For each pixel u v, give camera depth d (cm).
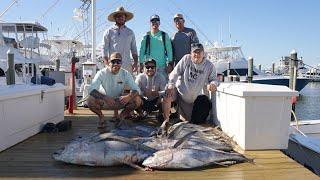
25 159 466
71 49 2473
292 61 1077
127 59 778
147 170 421
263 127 500
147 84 720
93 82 634
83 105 992
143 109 728
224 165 438
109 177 399
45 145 541
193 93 662
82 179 392
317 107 2592
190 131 503
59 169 425
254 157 472
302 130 819
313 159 566
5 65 1516
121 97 629
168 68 787
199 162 426
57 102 724
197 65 644
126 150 432
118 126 629
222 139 511
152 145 457
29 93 576
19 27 1755
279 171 420
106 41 776
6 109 511
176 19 802
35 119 613
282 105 500
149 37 785
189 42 792
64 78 1398
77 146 437
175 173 414
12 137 531
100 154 425
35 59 1764
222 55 2575
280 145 505
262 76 2441
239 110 521
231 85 585
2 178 394
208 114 690
